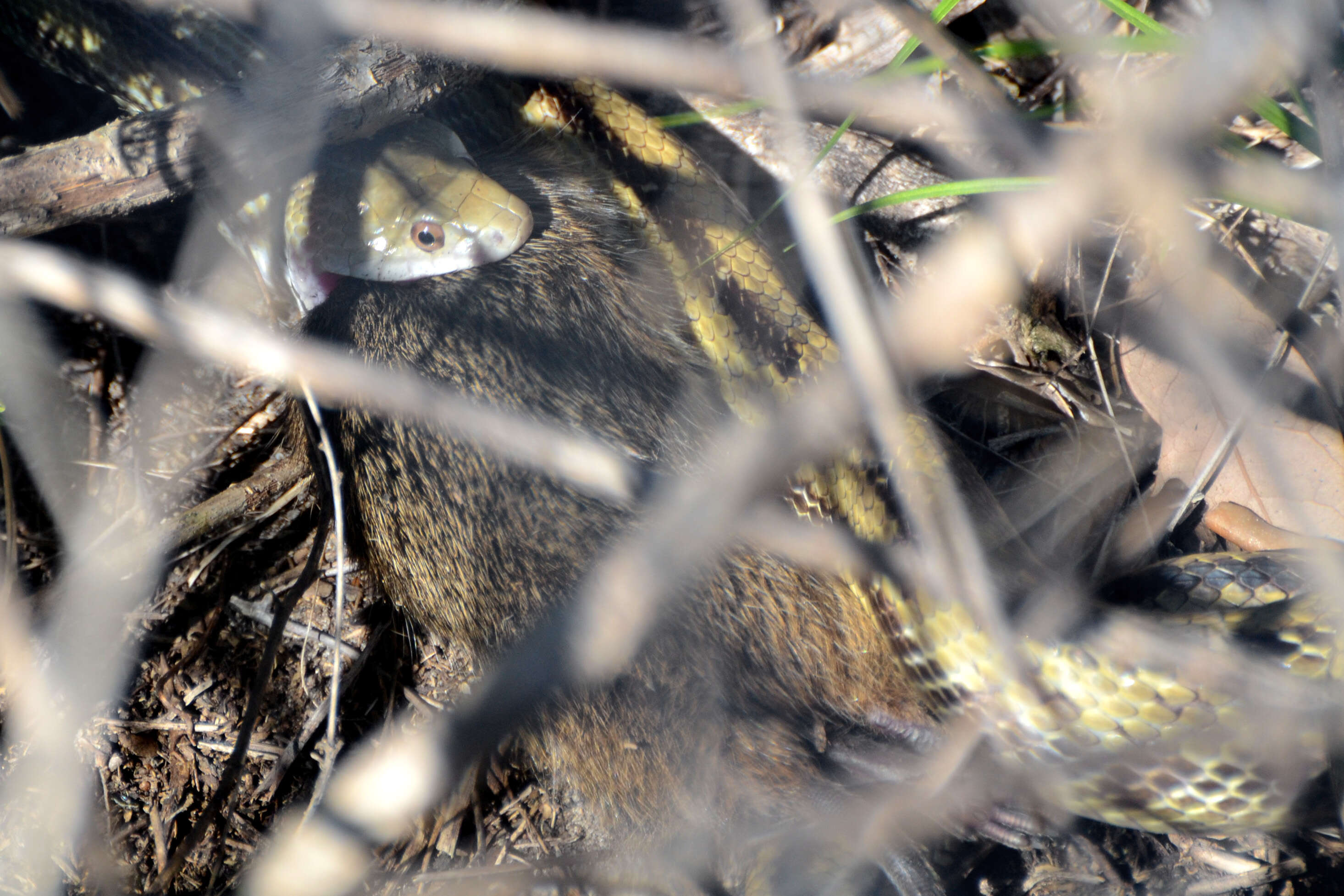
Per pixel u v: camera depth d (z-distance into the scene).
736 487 2.40
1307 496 6.58
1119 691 5.50
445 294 6.71
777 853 6.01
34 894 6.35
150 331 3.85
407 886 6.42
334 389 6.30
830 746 6.25
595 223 7.45
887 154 7.84
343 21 2.10
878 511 6.01
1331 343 6.53
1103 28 6.96
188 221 7.71
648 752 6.02
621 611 2.57
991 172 7.62
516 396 6.29
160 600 7.25
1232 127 7.21
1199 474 6.91
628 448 6.25
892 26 7.55
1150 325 7.08
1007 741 5.85
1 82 8.31
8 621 6.38
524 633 5.75
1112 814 5.86
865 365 2.21
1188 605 6.30
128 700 6.99
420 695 7.15
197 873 6.60
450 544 6.16
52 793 6.52
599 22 6.83
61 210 5.62
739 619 6.15
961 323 1.83
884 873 5.92
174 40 7.43
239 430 7.91
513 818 6.70
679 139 7.74
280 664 7.26
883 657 6.30
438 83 6.07
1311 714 5.20
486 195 6.93
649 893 6.21
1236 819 5.55
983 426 7.71
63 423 7.62
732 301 7.22
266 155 6.03
